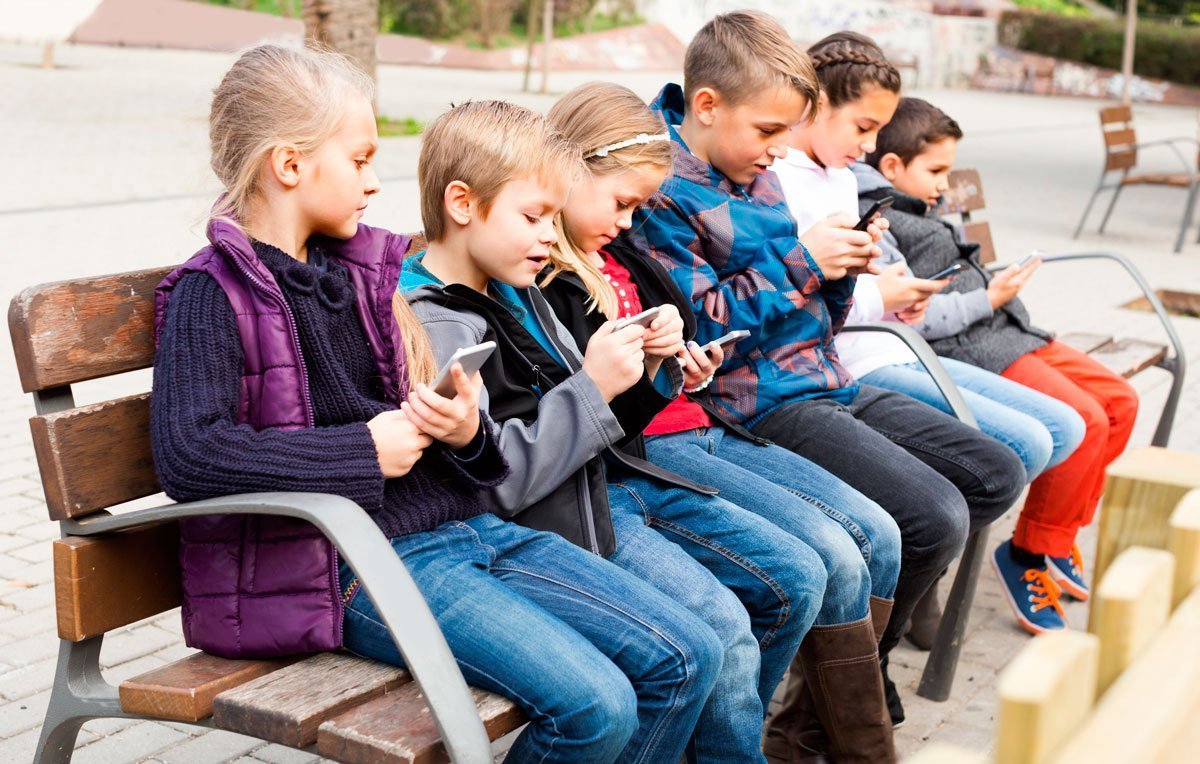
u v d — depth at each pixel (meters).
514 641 1.88
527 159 2.25
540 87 24.17
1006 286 3.80
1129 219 12.34
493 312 2.35
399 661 1.88
